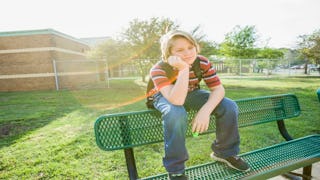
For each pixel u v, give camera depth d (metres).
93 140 3.72
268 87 11.99
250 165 1.69
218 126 1.59
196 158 2.91
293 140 2.21
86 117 5.55
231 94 9.17
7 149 3.41
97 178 2.48
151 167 2.71
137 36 15.59
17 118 5.68
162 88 1.45
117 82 19.20
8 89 16.36
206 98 1.69
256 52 35.91
